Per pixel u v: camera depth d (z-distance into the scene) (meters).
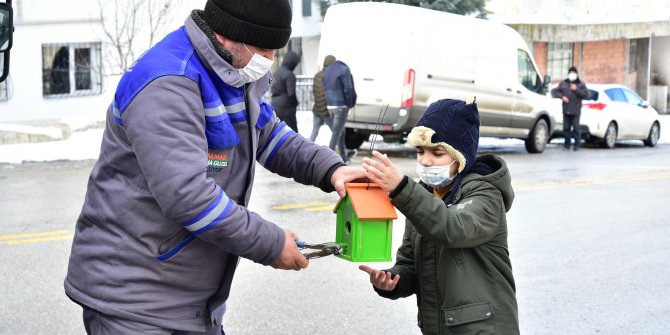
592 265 7.46
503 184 3.13
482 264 3.14
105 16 18.33
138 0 18.73
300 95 25.02
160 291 2.86
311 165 3.26
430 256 3.18
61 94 18.09
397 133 15.11
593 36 30.20
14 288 6.36
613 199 11.02
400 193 2.93
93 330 2.95
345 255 3.11
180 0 19.44
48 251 7.45
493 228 3.07
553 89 18.86
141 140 2.70
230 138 2.88
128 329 2.84
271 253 2.82
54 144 15.65
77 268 2.94
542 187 12.02
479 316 3.10
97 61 18.55
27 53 17.42
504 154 17.48
